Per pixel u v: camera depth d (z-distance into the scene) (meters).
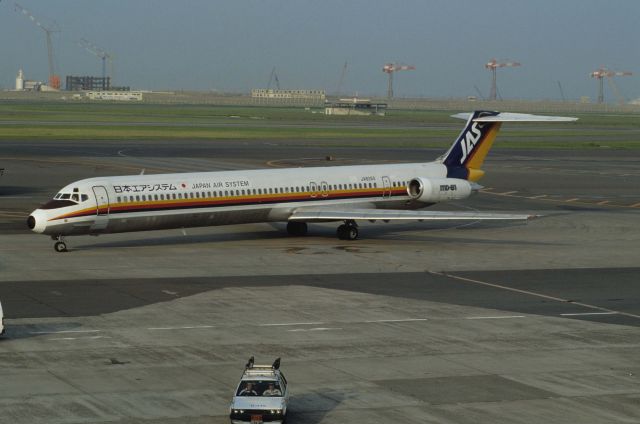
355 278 82.75
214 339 61.28
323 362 56.69
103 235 104.12
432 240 106.94
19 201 132.38
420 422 46.88
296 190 102.81
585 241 107.94
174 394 50.19
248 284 78.94
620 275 87.06
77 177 163.50
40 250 93.62
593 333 65.12
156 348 58.88
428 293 77.19
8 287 75.75
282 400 45.12
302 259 91.75
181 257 91.38
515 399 50.59
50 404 48.19
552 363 57.56
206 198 96.75
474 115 116.50
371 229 115.00
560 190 161.00
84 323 64.69
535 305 73.62
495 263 92.19
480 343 61.78
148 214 93.62
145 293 74.56
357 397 50.47
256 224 116.12
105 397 49.44
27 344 59.16
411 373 54.94
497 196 150.50
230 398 49.69
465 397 50.78
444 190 111.38
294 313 68.88
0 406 47.72
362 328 65.00
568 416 48.03
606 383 53.72
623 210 136.62
